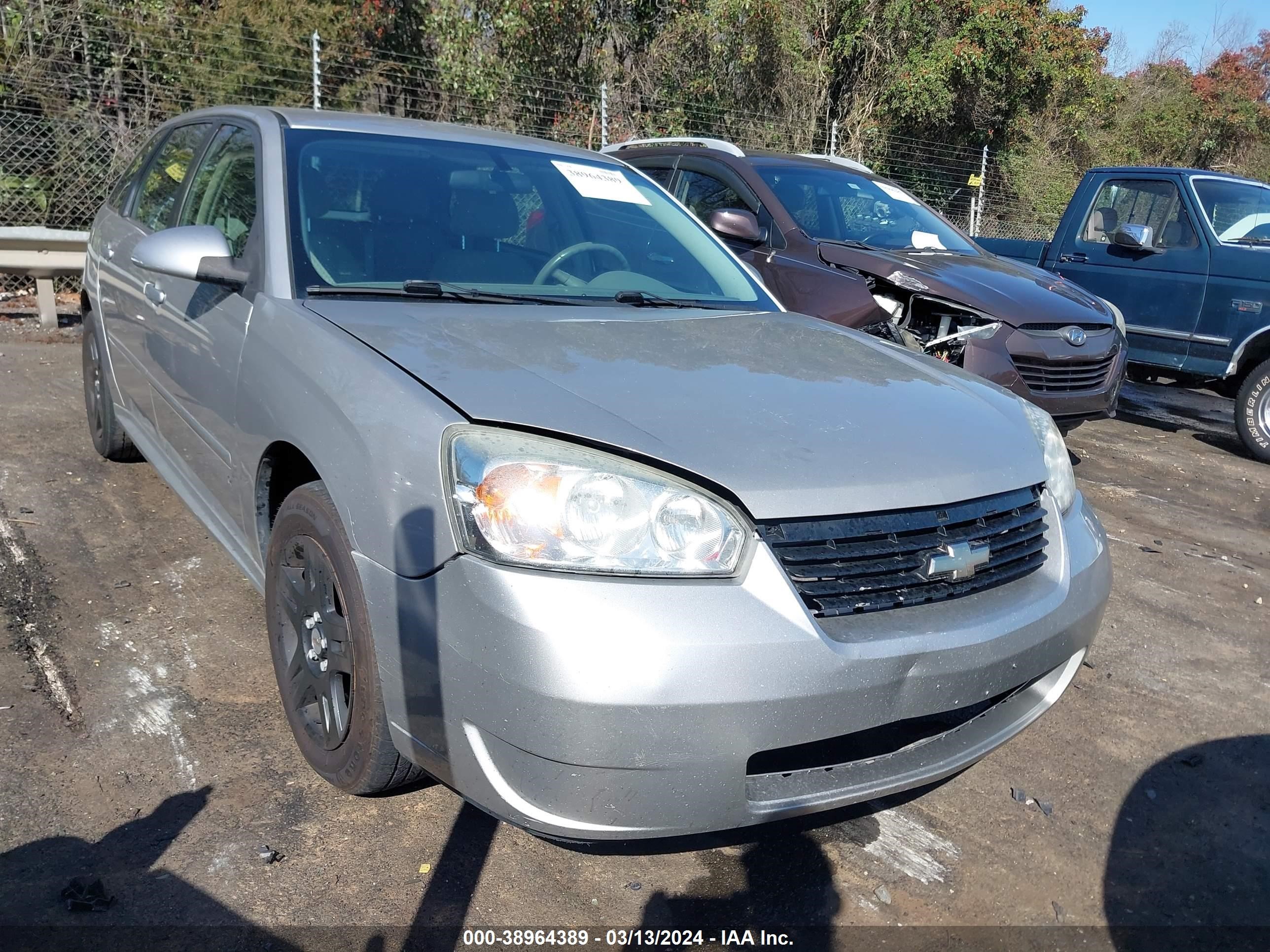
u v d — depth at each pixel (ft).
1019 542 7.45
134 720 8.49
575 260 10.07
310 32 32.89
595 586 5.67
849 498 6.36
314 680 7.45
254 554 8.59
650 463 6.09
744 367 7.93
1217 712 10.73
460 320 7.99
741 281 11.14
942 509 6.84
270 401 7.67
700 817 5.95
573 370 7.16
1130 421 25.59
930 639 6.40
